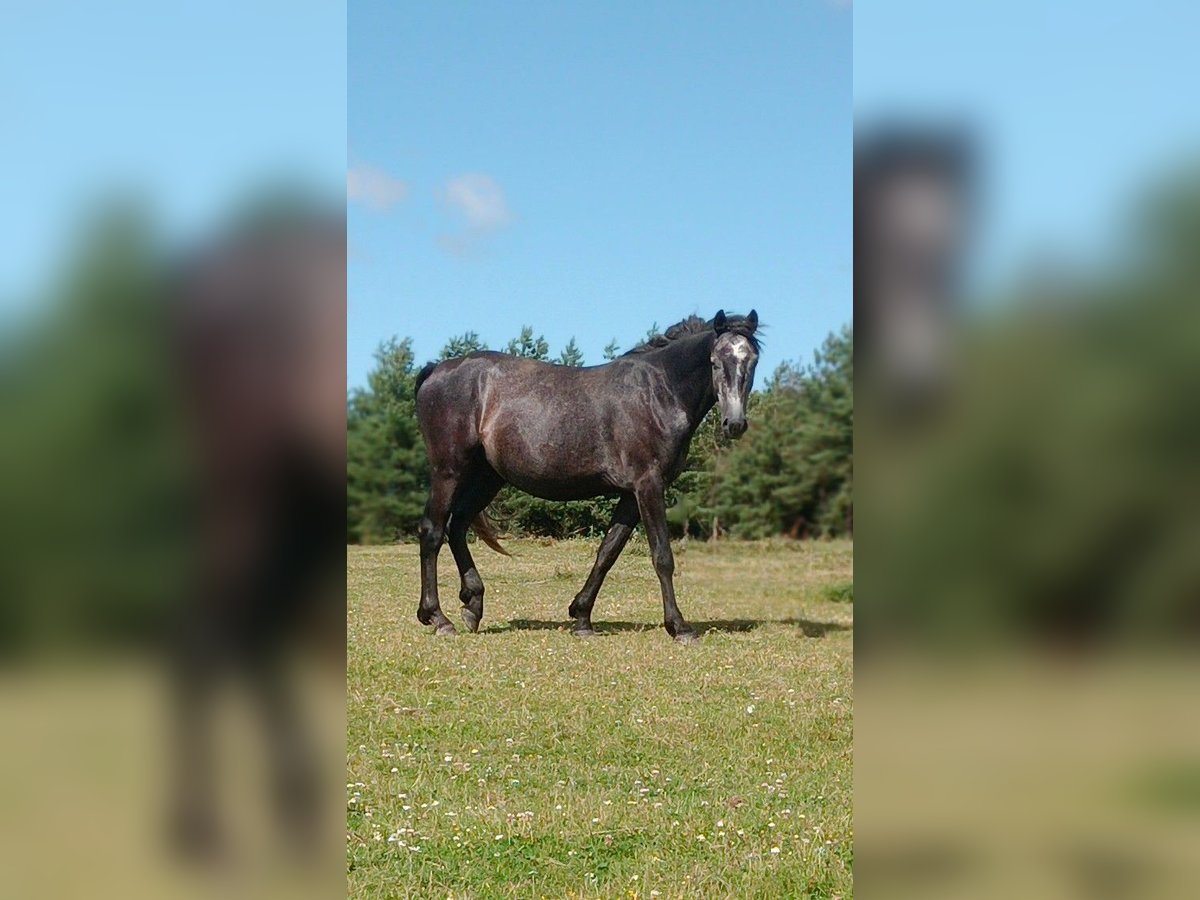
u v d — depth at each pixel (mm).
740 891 3785
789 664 8414
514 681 7676
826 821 4551
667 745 5992
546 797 4969
